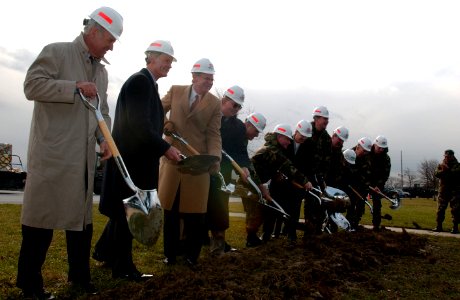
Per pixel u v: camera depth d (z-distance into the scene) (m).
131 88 3.96
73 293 3.64
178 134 5.04
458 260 6.07
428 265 5.52
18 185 17.98
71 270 3.77
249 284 3.55
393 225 12.01
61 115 3.39
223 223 5.37
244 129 6.01
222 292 3.15
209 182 4.98
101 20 3.48
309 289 3.66
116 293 3.29
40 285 3.46
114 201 3.98
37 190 3.33
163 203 4.90
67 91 3.28
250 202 6.53
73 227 3.38
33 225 3.33
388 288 4.25
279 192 7.08
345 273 4.48
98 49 3.56
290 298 3.49
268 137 7.04
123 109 4.05
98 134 3.77
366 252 5.58
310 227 7.07
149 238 3.51
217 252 5.42
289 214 7.10
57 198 3.35
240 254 4.54
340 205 7.79
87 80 3.61
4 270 4.28
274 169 6.94
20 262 3.42
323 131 7.80
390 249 6.10
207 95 5.06
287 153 7.34
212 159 4.20
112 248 4.28
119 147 4.00
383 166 10.13
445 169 11.05
